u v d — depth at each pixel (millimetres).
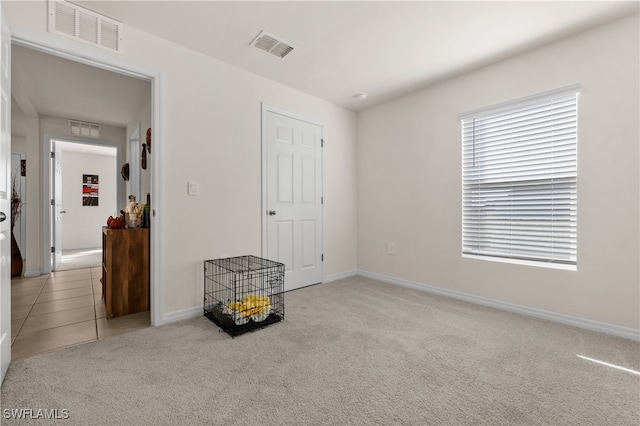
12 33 1766
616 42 2141
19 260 3998
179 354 1891
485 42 2432
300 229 3459
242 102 2891
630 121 2096
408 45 2482
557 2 1951
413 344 2045
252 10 2049
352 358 1853
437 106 3225
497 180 2812
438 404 1417
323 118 3691
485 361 1817
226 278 2748
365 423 1293
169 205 2420
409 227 3506
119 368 1717
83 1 1952
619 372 1690
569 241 2404
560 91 2371
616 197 2156
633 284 2098
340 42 2441
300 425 1282
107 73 2975
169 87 2416
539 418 1323
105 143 4762
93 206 6895
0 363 1505
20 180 4832
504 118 2760
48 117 4250
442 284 3195
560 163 2445
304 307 2801
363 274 4055
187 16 2113
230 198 2801
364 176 4043
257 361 1811
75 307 2803
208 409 1378
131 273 2645
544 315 2494
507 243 2754
